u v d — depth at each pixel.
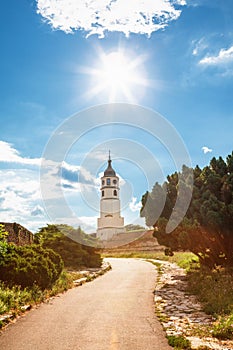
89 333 7.32
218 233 15.57
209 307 9.41
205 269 17.53
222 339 6.78
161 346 6.44
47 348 6.33
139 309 9.84
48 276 12.21
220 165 17.05
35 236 23.23
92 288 14.23
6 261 11.30
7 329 7.65
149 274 20.09
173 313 9.26
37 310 9.61
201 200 15.98
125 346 6.44
